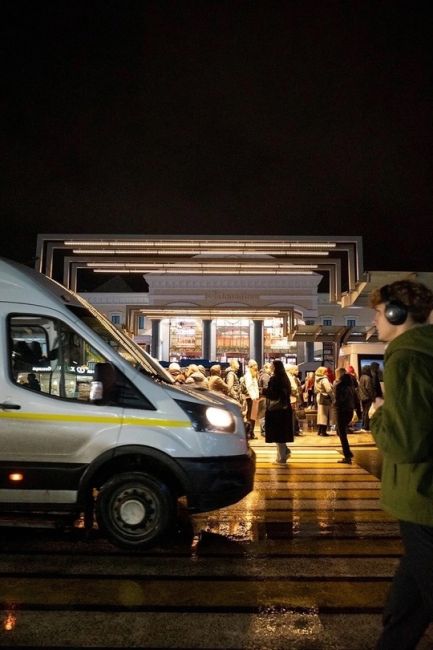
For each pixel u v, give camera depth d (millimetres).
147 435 5199
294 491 8203
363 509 7090
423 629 2391
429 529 2271
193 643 3479
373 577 4656
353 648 3432
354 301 15484
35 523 6258
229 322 47000
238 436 5520
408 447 2178
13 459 5211
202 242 15414
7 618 3812
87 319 5828
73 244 15344
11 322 5426
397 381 2258
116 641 3496
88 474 5168
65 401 5285
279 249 15711
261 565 4934
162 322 47188
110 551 5273
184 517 6629
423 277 14141
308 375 21516
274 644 3477
